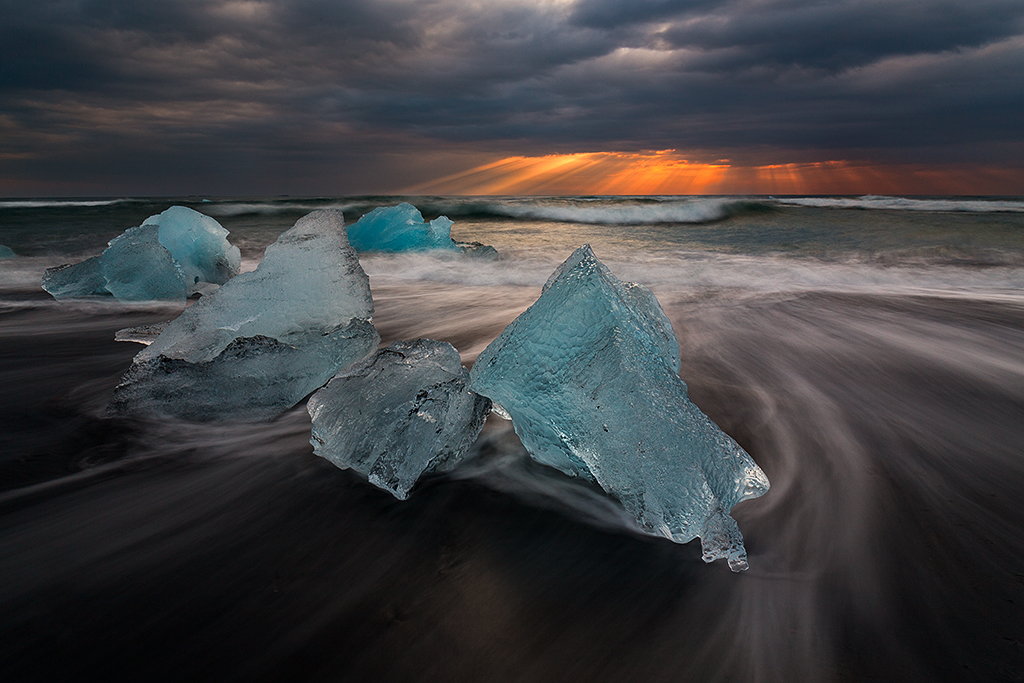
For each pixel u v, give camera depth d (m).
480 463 2.24
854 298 5.76
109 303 5.56
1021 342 4.07
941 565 1.65
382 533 1.82
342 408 2.32
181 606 1.50
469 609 1.50
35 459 2.26
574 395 1.88
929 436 2.50
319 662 1.34
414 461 2.04
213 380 2.80
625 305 2.08
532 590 1.56
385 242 9.72
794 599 1.52
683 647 1.38
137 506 1.95
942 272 7.50
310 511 1.93
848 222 15.00
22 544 1.74
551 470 2.19
